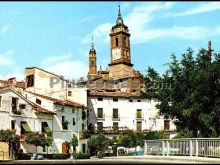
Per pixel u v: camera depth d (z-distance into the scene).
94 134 78.00
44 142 53.88
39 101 63.47
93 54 132.38
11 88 55.22
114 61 117.50
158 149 23.64
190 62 35.16
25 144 54.34
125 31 119.06
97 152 68.50
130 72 116.56
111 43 119.38
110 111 83.81
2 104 53.66
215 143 18.22
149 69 39.66
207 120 32.34
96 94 82.69
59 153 61.03
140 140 69.50
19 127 55.78
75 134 68.44
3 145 46.72
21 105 56.56
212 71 32.53
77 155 59.41
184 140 21.00
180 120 36.62
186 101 34.19
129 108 85.50
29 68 73.12
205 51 34.41
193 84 33.50
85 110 73.19
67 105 66.12
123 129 81.75
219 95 33.06
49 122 61.50
